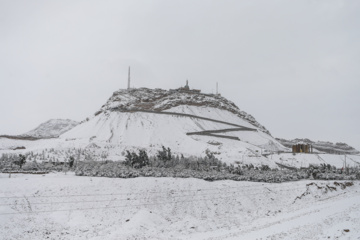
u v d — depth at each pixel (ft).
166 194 144.36
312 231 105.19
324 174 238.68
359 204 148.87
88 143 372.38
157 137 507.30
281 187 183.32
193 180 163.53
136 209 129.49
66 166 192.03
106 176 157.79
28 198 123.75
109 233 107.76
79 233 107.65
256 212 146.10
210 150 419.95
